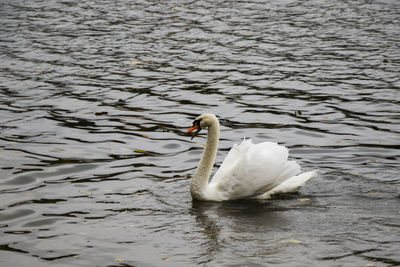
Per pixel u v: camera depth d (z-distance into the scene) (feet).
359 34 74.69
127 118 42.45
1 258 21.98
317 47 67.46
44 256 22.17
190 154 35.09
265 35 73.82
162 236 23.84
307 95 48.78
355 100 47.16
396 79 53.62
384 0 102.94
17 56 61.72
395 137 38.04
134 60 60.95
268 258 21.66
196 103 46.47
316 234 23.75
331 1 101.71
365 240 23.07
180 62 60.44
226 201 28.14
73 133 38.68
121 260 21.76
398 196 27.96
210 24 80.53
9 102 45.75
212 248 22.59
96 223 25.22
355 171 31.76
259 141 37.63
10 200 27.71
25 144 36.22
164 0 101.50
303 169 32.24
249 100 47.42
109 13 88.84
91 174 31.53
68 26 78.64
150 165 33.12
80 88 50.39
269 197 28.48
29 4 97.60
